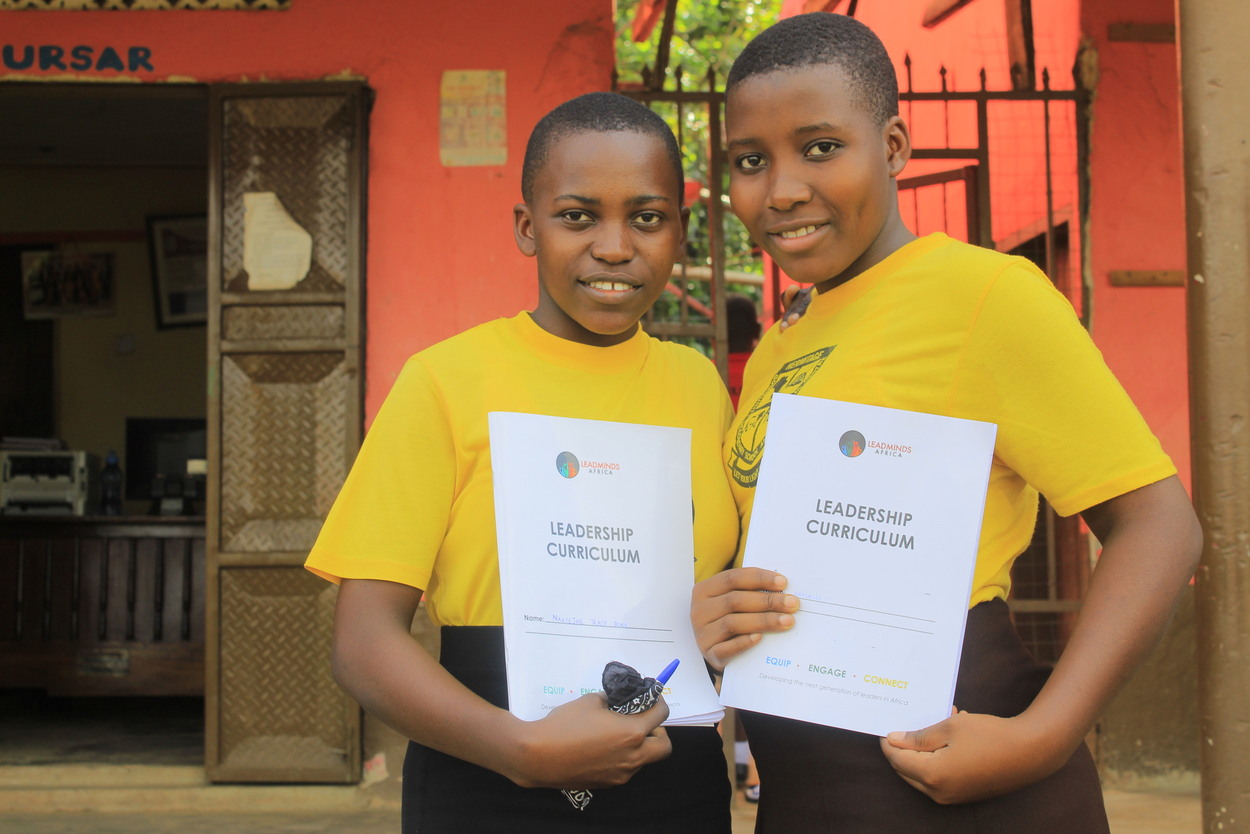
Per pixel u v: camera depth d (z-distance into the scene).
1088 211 4.31
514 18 4.16
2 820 3.93
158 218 7.14
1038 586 4.57
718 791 1.49
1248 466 1.99
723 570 1.51
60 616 5.45
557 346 1.50
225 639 4.06
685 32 9.82
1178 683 4.25
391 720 1.31
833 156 1.33
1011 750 1.16
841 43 1.34
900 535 1.26
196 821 3.89
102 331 7.16
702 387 1.62
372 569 1.38
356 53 4.15
